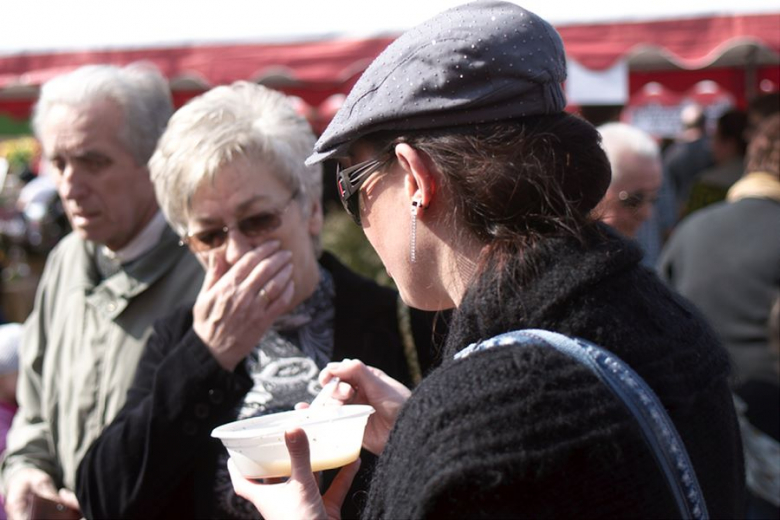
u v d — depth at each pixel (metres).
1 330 3.37
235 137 1.86
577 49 4.33
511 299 1.03
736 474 1.12
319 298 2.01
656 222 4.87
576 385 0.97
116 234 2.37
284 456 1.31
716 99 10.48
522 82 1.07
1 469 2.47
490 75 1.06
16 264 6.29
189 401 1.80
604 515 0.94
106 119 2.33
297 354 1.94
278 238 1.90
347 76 4.45
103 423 2.28
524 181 1.06
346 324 1.97
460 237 1.11
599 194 1.11
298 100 6.72
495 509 0.93
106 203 2.34
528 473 0.93
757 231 3.17
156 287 2.34
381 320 1.97
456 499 0.94
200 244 1.92
